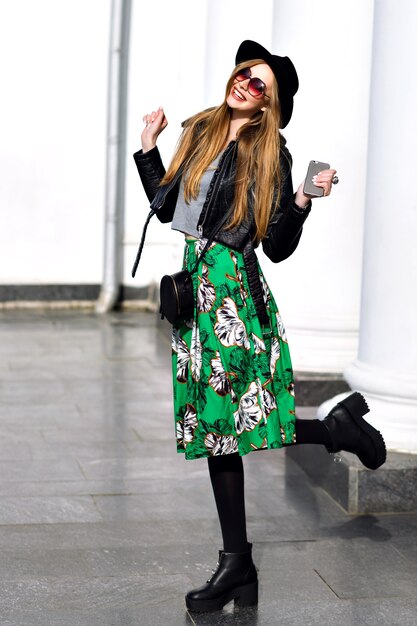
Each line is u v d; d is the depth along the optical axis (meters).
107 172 12.84
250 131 4.11
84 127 12.86
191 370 4.10
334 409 4.48
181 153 4.23
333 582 4.46
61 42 12.66
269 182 4.02
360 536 5.05
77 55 12.71
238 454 4.23
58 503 5.55
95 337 11.19
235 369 4.02
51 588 4.37
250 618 4.09
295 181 7.27
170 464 6.38
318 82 7.12
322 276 7.46
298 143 7.22
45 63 12.67
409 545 4.92
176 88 12.77
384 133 5.34
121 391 8.54
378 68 5.37
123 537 5.02
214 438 4.02
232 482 4.18
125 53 12.77
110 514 5.38
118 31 12.59
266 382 4.08
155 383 8.89
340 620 4.08
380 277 5.49
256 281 4.08
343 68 7.08
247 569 4.18
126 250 13.05
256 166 4.04
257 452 6.63
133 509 5.47
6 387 8.58
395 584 4.45
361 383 5.63
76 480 6.00
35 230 12.92
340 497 5.50
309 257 7.45
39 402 8.05
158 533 5.09
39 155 12.80
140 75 12.80
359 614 4.14
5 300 12.92
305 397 7.37
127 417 7.63
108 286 12.96
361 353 5.73
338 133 7.16
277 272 7.68
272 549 4.86
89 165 12.92
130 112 12.86
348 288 7.47
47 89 12.71
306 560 4.72
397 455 5.46
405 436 5.50
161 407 7.97
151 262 13.09
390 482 5.37
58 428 7.25
